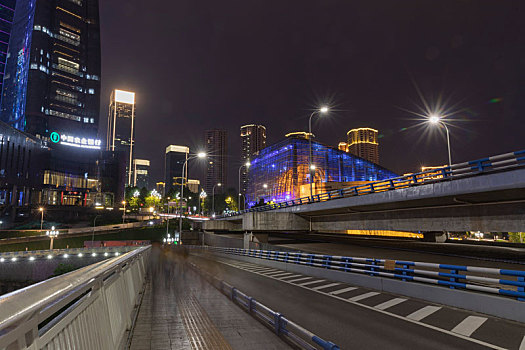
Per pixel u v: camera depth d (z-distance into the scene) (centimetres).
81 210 13438
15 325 140
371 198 2744
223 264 2825
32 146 12650
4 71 18700
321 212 3662
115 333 471
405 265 1393
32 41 15812
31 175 12475
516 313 950
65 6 17412
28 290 178
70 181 14138
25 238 7862
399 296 1336
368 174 14112
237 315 911
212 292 1317
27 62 15812
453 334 829
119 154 15838
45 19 16375
